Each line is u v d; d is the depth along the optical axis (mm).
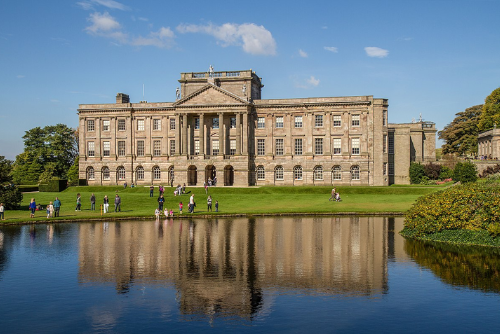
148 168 108312
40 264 32781
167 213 59781
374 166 99938
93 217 56875
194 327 21656
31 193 91688
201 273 30203
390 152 105438
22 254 36000
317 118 102688
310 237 43062
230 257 34625
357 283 27953
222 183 101500
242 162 100688
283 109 103812
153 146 108625
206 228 49156
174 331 21250
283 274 29891
